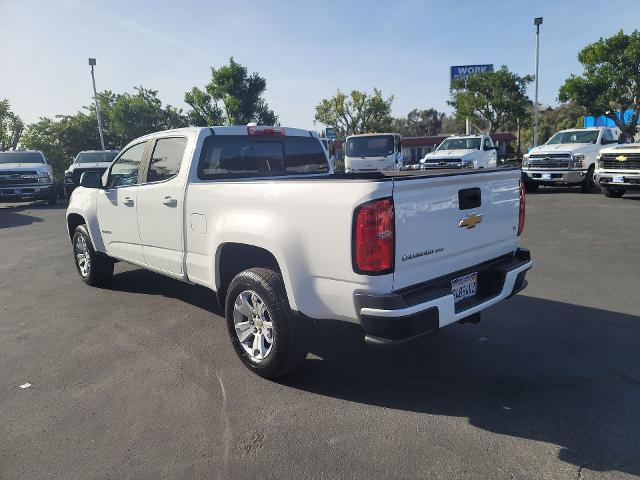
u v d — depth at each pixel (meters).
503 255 4.01
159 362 4.18
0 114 36.41
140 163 5.11
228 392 3.64
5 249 9.65
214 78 33.00
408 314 2.97
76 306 5.76
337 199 3.10
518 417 3.19
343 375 3.85
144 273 7.19
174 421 3.28
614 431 3.00
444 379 3.73
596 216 10.78
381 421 3.21
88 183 5.60
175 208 4.53
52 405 3.53
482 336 4.48
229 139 4.75
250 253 4.07
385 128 41.97
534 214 11.41
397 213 3.02
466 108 32.78
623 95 23.34
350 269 3.09
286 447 2.97
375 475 2.69
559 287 5.82
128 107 35.53
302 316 3.53
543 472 2.67
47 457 2.94
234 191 3.83
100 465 2.86
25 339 4.80
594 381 3.61
